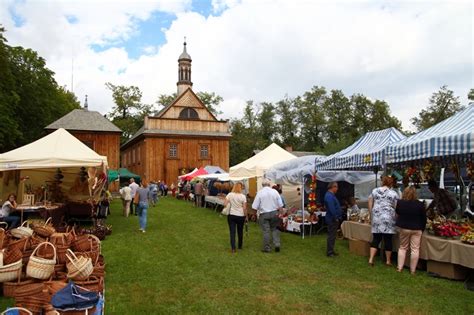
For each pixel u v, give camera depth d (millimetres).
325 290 6090
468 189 10805
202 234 12008
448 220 7449
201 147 41219
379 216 7637
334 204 8711
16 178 15164
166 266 7723
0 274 5355
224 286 6336
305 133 66688
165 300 5629
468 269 6609
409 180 10016
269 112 67500
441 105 46750
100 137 36219
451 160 10250
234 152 59469
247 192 17188
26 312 3816
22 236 6898
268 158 16703
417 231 7027
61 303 3949
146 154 39375
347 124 65500
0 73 27672
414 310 5191
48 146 11805
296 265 7777
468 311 5145
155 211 19938
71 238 6781
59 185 15117
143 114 56219
